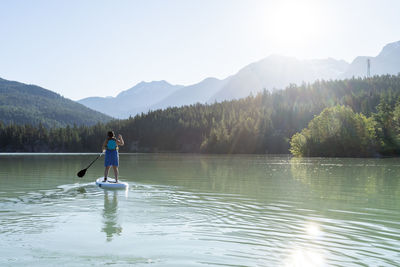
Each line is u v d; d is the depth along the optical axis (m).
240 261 4.92
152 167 30.36
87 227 6.79
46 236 6.14
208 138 141.75
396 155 72.62
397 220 7.65
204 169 27.12
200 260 4.95
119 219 7.52
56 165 32.62
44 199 10.34
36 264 4.78
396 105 91.25
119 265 4.76
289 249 5.46
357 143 70.62
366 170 26.16
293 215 8.12
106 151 14.62
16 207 8.92
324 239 6.03
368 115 101.31
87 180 16.73
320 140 73.81
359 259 5.02
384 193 12.26
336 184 15.34
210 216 7.91
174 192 12.16
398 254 5.24
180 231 6.52
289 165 34.25
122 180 16.95
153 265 4.76
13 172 22.39
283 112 144.88
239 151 123.75
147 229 6.65
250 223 7.23
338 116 74.88
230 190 12.88
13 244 5.67
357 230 6.70
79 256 5.09
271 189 13.29
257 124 128.62
